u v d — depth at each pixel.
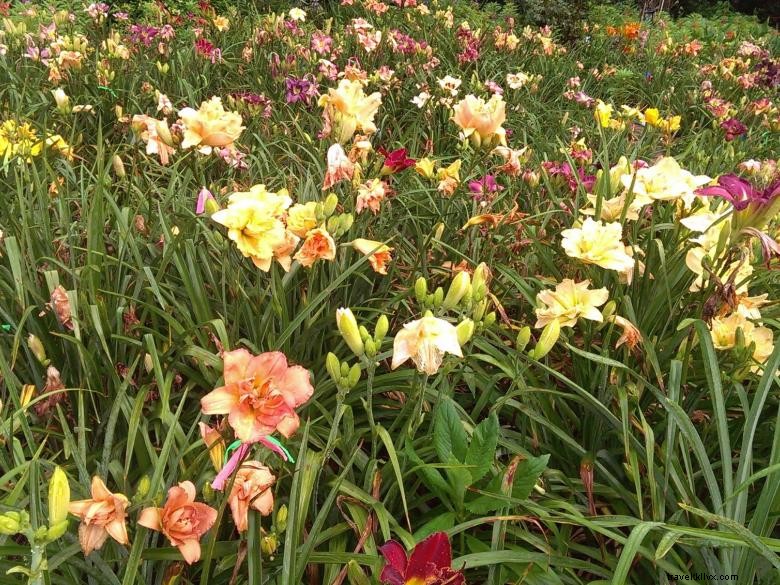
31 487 1.39
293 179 3.58
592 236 2.16
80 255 2.65
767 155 6.22
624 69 9.33
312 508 1.92
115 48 5.75
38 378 2.15
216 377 2.17
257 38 6.68
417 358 1.66
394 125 5.33
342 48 6.83
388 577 1.33
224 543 1.63
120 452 1.98
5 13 8.26
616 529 1.99
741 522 1.71
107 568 1.48
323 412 2.14
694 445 1.80
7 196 3.02
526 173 3.60
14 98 4.65
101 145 2.42
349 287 2.82
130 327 2.18
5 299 2.28
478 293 2.02
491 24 11.34
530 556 1.72
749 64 9.92
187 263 2.55
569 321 2.04
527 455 2.08
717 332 2.11
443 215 3.31
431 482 1.93
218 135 2.55
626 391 2.15
